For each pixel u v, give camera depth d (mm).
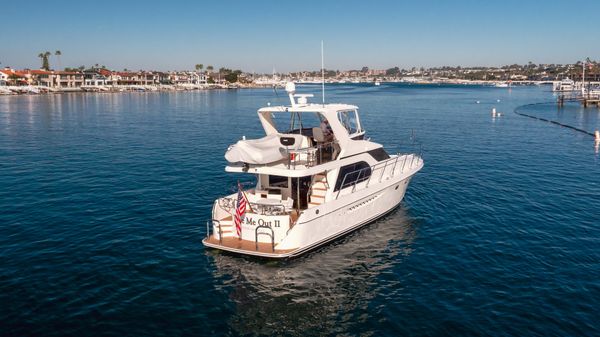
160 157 31344
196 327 10383
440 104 89750
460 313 10914
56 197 20547
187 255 14188
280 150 14461
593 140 39219
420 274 13039
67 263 13453
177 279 12633
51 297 11461
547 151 33500
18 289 11828
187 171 26531
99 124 54031
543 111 68875
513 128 48594
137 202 19812
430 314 10922
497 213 18219
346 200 15234
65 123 54844
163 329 10266
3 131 46406
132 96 129125
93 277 12609
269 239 13867
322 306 11375
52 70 160250
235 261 13797
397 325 10508
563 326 10273
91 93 142500
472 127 49844
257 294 11945
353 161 15875
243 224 14023
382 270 13328
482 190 21828
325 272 13211
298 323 10633
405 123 54312
